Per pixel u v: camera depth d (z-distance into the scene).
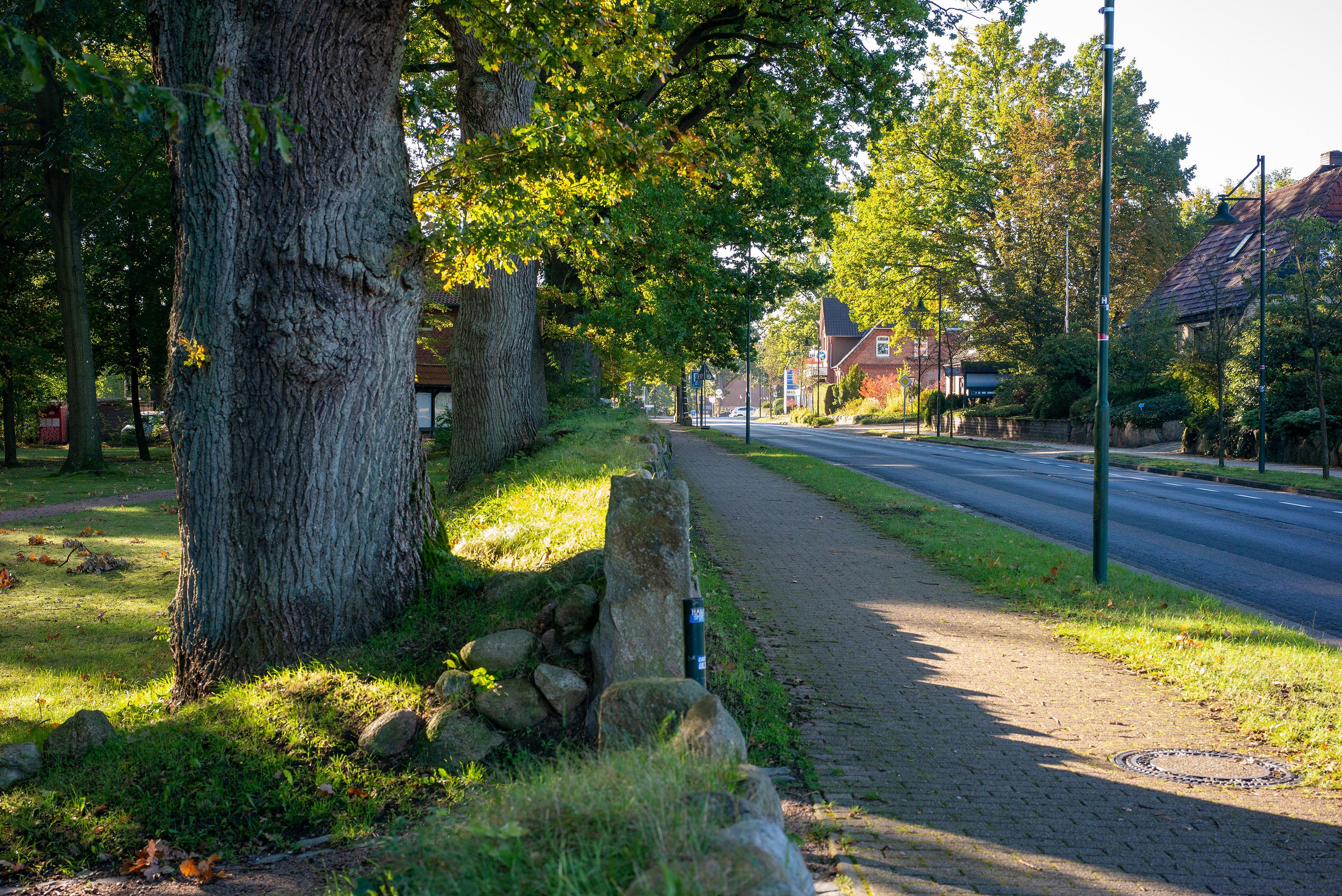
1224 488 25.22
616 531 6.14
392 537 7.53
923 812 5.05
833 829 4.73
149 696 7.61
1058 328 51.12
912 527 16.25
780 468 27.81
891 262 57.16
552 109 8.11
